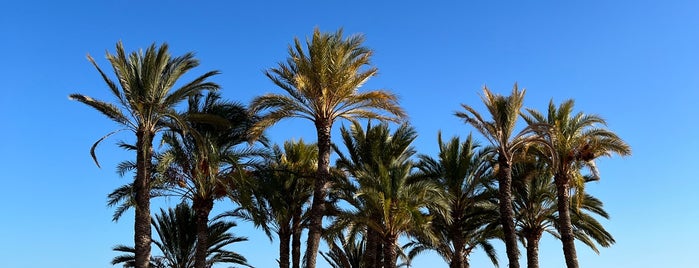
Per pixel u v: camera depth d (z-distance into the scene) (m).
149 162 24.17
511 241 26.56
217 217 29.19
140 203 23.56
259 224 27.22
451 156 30.34
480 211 31.80
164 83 24.42
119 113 23.53
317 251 24.55
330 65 24.38
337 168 30.27
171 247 34.62
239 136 27.58
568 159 29.34
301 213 30.36
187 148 25.86
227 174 26.33
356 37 25.53
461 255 30.34
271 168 28.19
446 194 26.75
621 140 28.28
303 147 32.22
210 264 33.44
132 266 33.53
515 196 32.22
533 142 29.02
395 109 24.92
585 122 29.61
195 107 27.42
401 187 25.36
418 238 33.16
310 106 25.48
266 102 24.92
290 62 25.44
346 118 26.06
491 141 28.11
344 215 25.58
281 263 29.44
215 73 24.72
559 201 29.50
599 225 32.69
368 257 29.23
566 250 28.78
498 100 28.00
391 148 29.41
